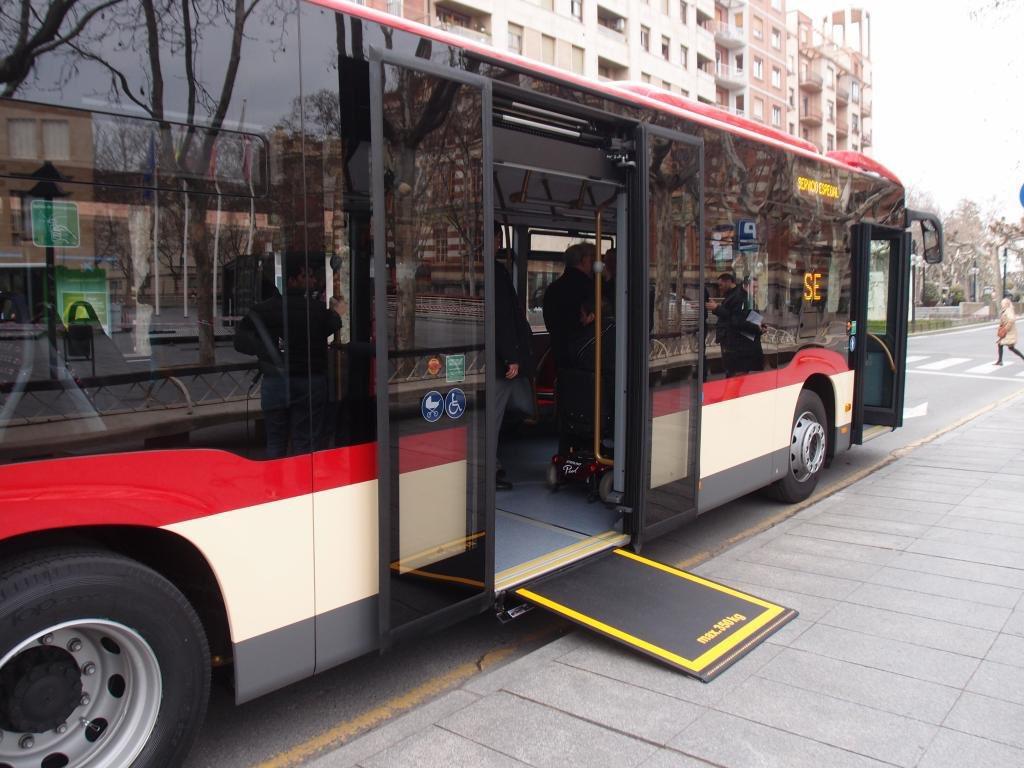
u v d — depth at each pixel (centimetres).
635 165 443
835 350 691
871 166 745
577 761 286
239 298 269
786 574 482
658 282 457
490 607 380
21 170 223
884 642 382
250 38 269
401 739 303
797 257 617
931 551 519
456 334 341
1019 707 319
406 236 315
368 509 312
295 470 287
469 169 344
